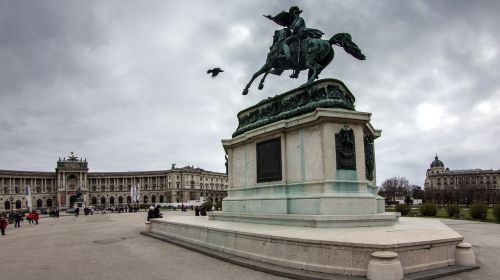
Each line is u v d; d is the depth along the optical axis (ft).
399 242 25.49
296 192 42.93
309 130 42.22
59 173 513.45
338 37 47.03
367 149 46.96
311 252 27.76
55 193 522.88
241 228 39.40
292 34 51.16
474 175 565.12
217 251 39.63
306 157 42.24
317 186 40.42
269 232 33.63
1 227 91.15
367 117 41.37
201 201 364.99
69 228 102.78
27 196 228.22
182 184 529.04
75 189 519.19
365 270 24.90
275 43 52.21
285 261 29.58
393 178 513.86
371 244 24.82
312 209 40.01
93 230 89.25
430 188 558.97
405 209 135.33
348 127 40.86
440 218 116.57
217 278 28.37
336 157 40.06
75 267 36.17
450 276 25.99
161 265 34.91
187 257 38.75
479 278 25.52
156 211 96.53
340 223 37.01
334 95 42.60
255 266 30.60
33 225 135.23
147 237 65.16
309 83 44.91
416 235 29.96
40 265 38.27
